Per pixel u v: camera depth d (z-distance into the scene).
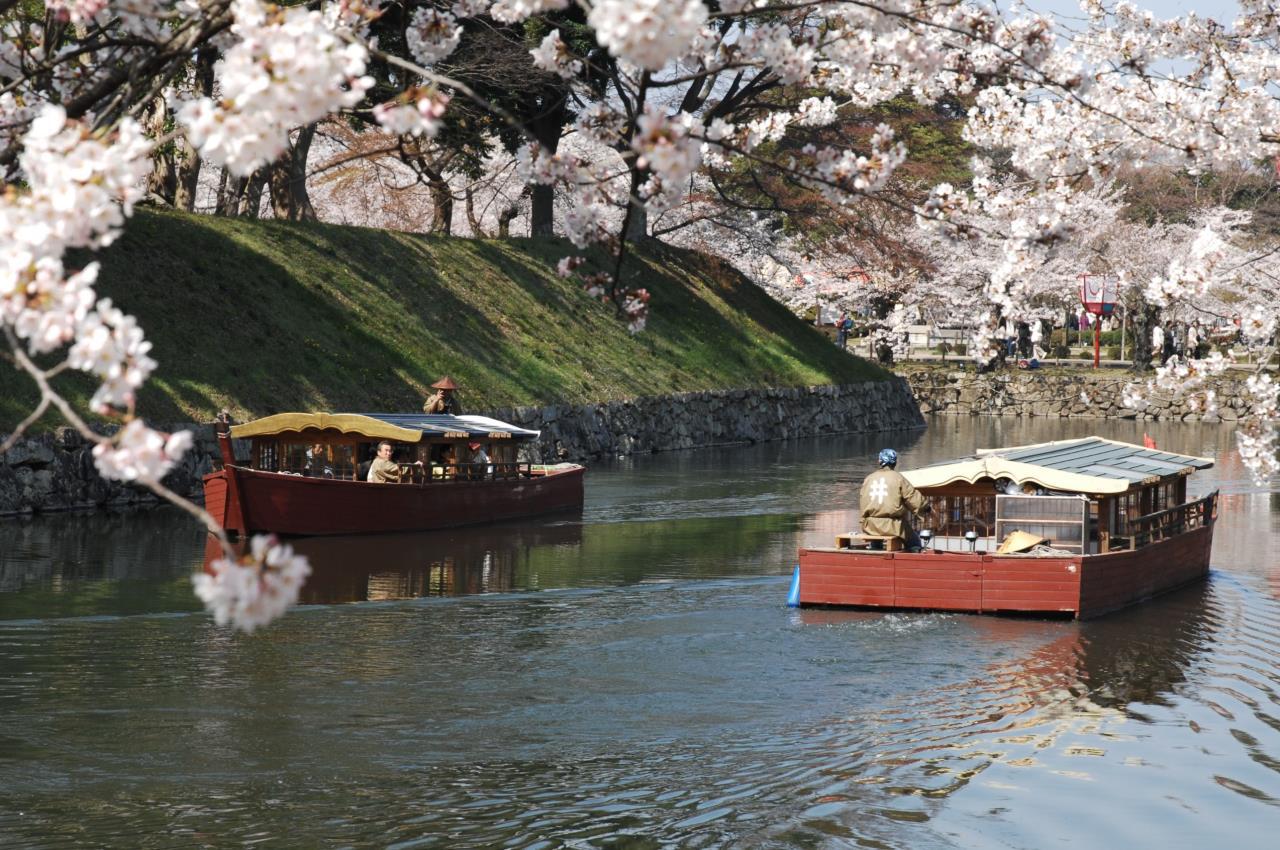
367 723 11.77
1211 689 13.47
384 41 23.94
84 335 4.25
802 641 15.26
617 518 27.14
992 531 18.80
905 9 8.38
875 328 78.00
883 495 17.45
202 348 30.75
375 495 23.53
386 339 37.12
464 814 9.66
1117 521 18.89
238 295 33.75
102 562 19.47
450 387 30.02
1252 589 19.67
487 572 19.89
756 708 12.51
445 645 14.86
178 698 12.39
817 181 7.04
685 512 28.23
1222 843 9.35
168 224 34.47
